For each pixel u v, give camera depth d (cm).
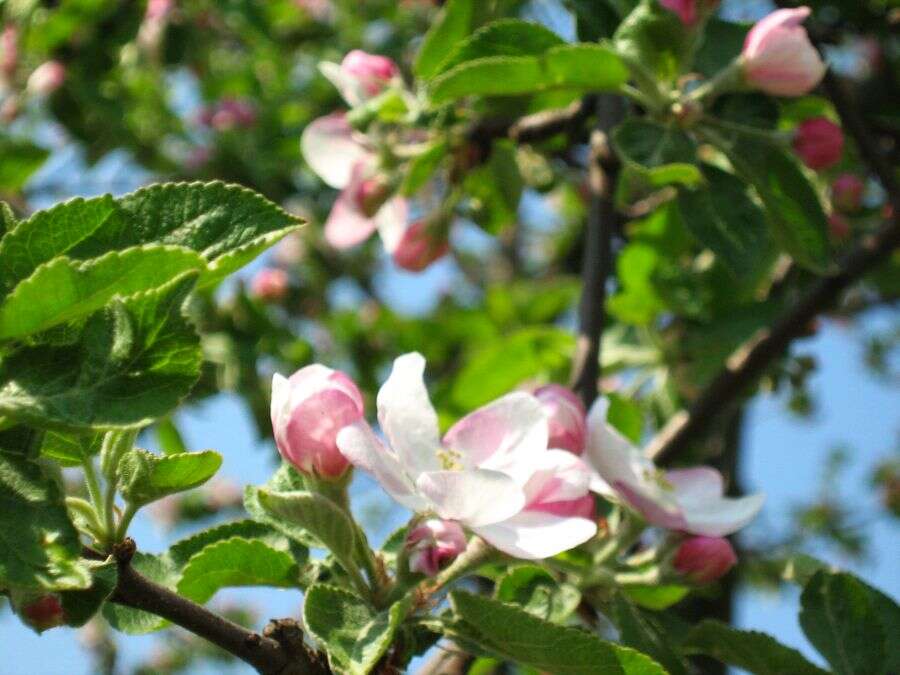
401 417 34
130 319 29
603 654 33
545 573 38
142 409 29
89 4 79
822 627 38
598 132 53
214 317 71
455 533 35
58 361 29
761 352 53
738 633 37
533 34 46
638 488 38
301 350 74
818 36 52
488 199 53
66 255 30
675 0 45
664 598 41
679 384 57
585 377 50
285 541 37
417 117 51
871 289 75
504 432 34
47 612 30
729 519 39
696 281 56
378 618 33
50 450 32
